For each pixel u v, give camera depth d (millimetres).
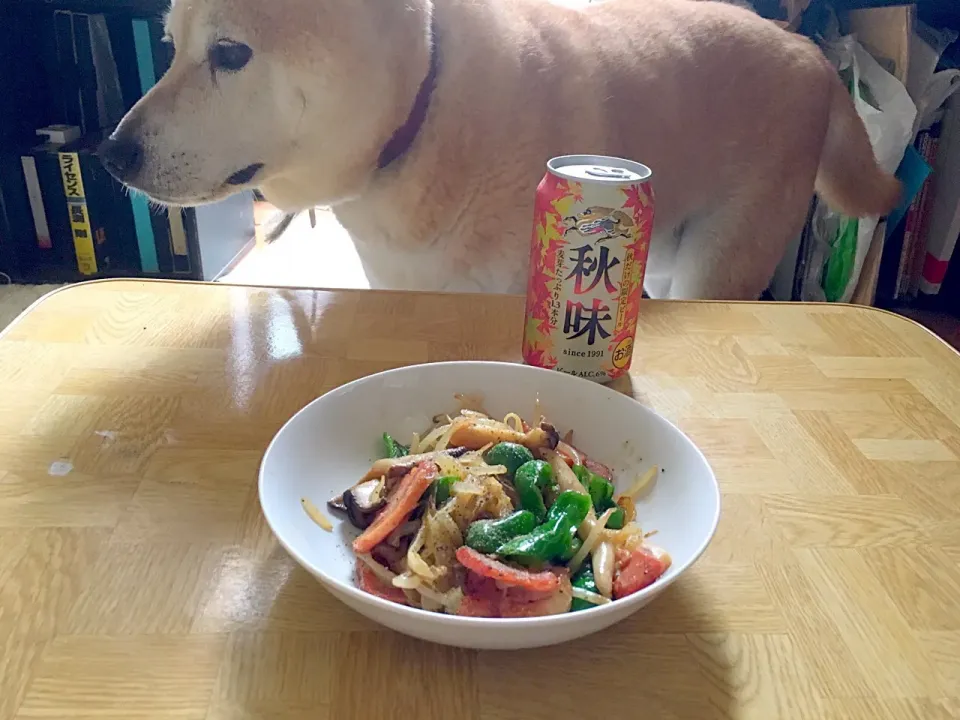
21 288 2133
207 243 2246
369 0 1058
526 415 648
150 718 397
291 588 484
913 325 905
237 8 997
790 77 1456
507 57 1186
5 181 2104
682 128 1375
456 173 1183
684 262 1570
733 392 743
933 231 2088
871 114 1783
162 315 834
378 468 542
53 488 565
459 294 917
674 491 553
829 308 943
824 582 513
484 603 440
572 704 418
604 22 1358
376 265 1330
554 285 688
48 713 396
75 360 738
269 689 417
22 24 2082
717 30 1418
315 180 1171
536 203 688
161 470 592
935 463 648
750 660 450
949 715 423
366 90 1089
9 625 446
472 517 488
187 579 488
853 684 438
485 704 416
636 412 614
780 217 1521
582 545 480
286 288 912
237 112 1062
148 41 2080
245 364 746
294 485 536
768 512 577
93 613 458
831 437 678
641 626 469
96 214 2164
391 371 640
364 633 455
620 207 653
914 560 537
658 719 412
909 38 1792
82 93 2164
